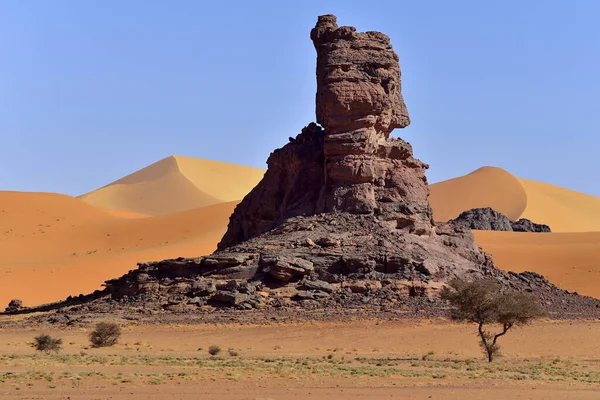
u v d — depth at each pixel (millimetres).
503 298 72312
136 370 59875
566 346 81000
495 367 64438
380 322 87875
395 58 113812
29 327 93625
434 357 72938
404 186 111250
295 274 96500
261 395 48094
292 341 80812
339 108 109312
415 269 98562
